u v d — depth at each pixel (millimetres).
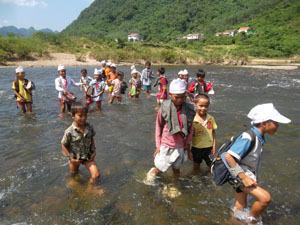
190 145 6320
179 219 5027
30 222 4965
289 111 13539
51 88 19188
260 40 83688
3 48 39656
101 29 182750
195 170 6809
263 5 133250
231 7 155125
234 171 4582
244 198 5082
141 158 7500
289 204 5527
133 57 48250
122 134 9422
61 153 7832
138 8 186750
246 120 11258
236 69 41594
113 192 5871
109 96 15375
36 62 40062
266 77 30406
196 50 65625
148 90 16766
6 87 19344
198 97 6633
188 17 158375
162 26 158375
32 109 12898
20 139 8922
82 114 6086
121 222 4953
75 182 6270
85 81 12984
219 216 5105
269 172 6828
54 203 5508
